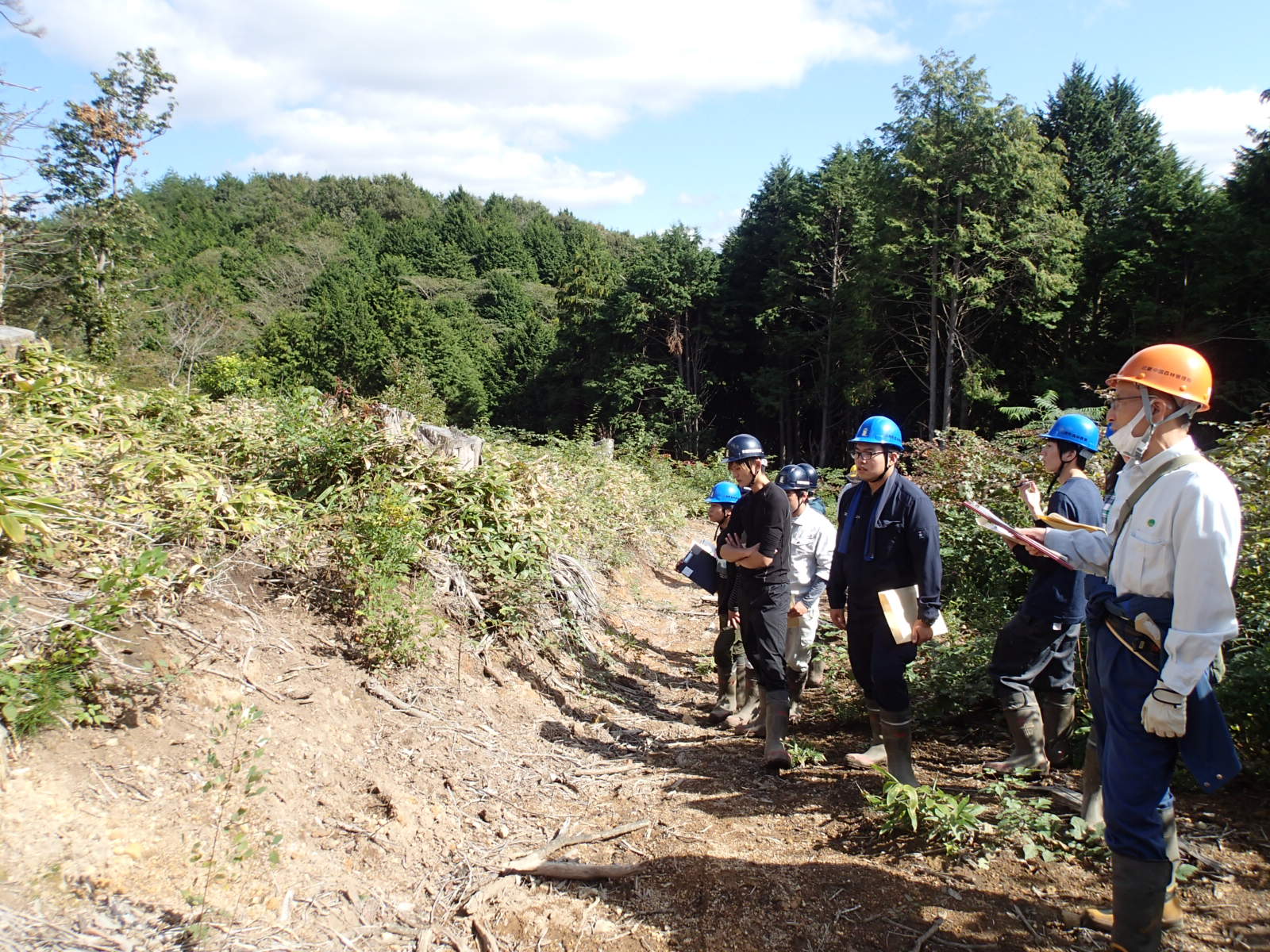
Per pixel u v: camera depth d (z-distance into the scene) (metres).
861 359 30.22
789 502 4.55
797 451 37.06
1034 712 3.99
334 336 44.00
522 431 14.34
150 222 30.20
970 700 4.79
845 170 35.12
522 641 5.72
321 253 66.19
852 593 4.08
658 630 7.82
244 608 4.43
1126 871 2.52
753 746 4.90
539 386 46.44
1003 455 6.81
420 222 88.69
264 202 86.31
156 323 36.53
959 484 6.47
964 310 27.75
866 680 4.18
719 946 2.89
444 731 4.36
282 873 2.97
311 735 3.80
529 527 6.45
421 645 4.82
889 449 3.96
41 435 4.46
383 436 6.02
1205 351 23.97
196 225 77.06
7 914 2.29
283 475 5.87
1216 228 23.36
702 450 36.78
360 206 94.12
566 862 3.46
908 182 27.19
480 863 3.41
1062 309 27.52
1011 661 4.00
